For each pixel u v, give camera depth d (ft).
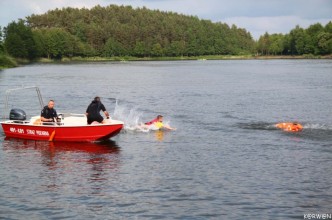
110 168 55.77
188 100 130.41
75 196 45.62
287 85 185.78
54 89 166.30
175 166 56.49
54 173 53.57
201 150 65.26
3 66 376.89
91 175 52.75
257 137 74.33
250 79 227.81
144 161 59.11
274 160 59.11
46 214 41.24
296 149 65.31
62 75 260.83
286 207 42.73
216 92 155.84
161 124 82.53
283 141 70.95
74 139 71.46
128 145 69.05
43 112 72.84
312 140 71.46
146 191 47.11
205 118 95.86
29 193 46.44
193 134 77.46
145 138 74.18
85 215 41.06
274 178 51.21
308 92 153.17
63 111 106.73
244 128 82.99
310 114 100.58
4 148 67.26
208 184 49.29
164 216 40.86
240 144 69.10
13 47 536.42
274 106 115.44
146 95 145.59
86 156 62.13
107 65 463.01
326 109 108.68
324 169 54.60
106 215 41.06
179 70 338.75
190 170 54.65
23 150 65.92
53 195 45.88
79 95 145.07
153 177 51.88
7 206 42.98
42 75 258.57
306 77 240.32
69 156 62.18
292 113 102.37
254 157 60.85
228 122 90.27
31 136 73.20
